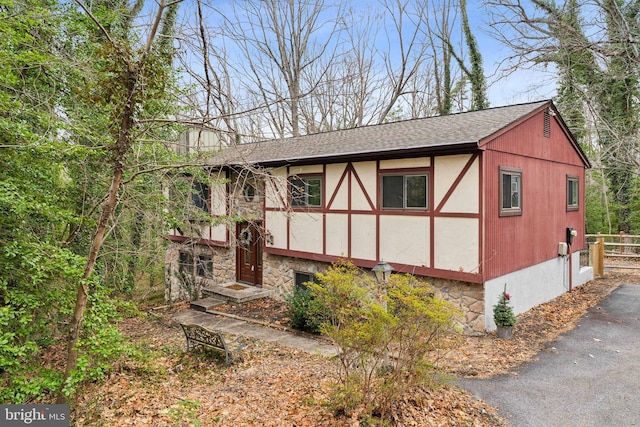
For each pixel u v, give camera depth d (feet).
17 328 18.02
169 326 35.01
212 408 18.11
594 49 41.68
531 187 34.12
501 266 29.60
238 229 45.39
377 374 17.56
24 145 16.71
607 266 51.96
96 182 25.02
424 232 30.17
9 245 16.99
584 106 58.23
